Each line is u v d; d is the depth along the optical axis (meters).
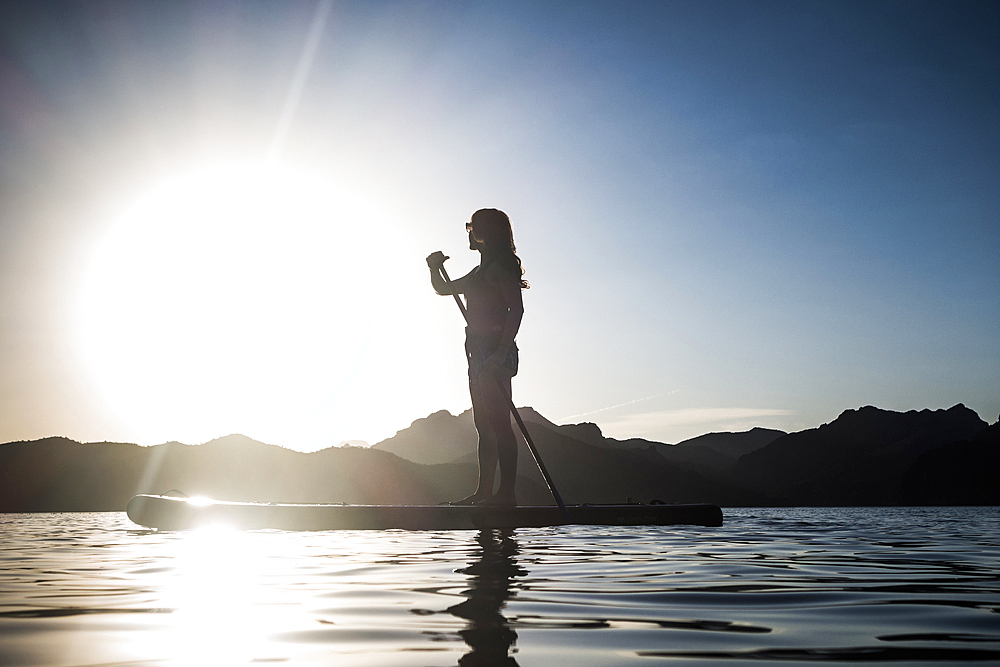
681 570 3.11
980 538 6.12
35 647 1.58
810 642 1.65
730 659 1.47
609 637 1.69
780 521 9.47
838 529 7.45
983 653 1.53
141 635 1.71
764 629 1.80
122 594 2.38
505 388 6.02
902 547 4.82
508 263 6.10
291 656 1.50
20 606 2.14
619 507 6.12
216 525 5.96
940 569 3.31
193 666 1.42
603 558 3.58
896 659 1.47
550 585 2.59
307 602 2.21
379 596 2.33
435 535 5.02
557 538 4.81
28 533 7.07
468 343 6.15
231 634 1.73
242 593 2.41
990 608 2.14
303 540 4.66
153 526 6.21
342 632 1.75
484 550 3.97
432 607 2.12
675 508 6.44
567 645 1.61
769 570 3.15
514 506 5.69
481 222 6.22
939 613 2.05
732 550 4.21
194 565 3.27
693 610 2.08
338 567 3.15
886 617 1.99
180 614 2.00
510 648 1.58
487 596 2.33
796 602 2.24
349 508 5.68
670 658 1.49
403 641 1.65
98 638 1.68
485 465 6.05
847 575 3.00
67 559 3.68
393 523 5.54
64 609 2.08
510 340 6.03
